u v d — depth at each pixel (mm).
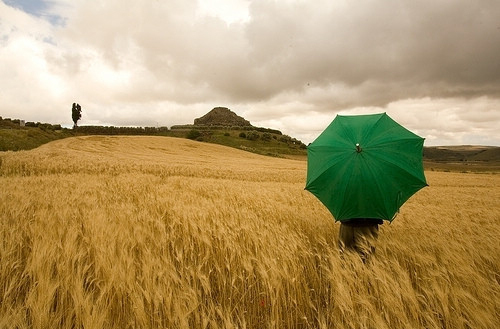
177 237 4648
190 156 53906
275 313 2773
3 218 4891
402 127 3760
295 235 4531
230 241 3936
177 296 2623
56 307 2619
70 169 19688
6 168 17969
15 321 2189
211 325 2475
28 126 83750
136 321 2445
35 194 7891
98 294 2916
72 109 104688
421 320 2543
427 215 6906
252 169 32781
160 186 12273
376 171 3352
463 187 25922
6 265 3035
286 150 107125
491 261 3670
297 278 3234
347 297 2631
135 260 3492
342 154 3477
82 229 4781
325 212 7375
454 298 2631
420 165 3533
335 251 3752
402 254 3873
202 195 11219
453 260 3357
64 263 3068
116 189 10586
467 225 5578
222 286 3352
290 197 10891
